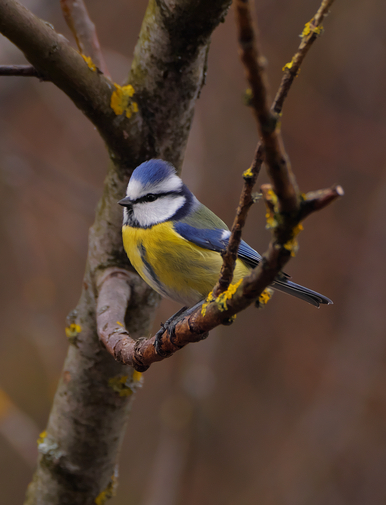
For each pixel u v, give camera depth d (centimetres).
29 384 1322
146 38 493
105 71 546
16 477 1227
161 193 548
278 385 1342
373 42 1454
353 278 1406
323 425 1277
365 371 1320
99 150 1301
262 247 1370
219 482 1231
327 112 1445
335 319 1393
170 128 517
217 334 891
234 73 1338
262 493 1211
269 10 1393
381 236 1406
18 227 1079
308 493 1208
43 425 1286
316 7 1385
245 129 1352
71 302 1268
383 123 1444
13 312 1259
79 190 1060
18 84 1109
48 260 1272
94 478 550
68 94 465
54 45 426
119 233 538
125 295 508
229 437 1281
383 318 1362
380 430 1266
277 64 1391
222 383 1328
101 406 530
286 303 1416
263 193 246
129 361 382
